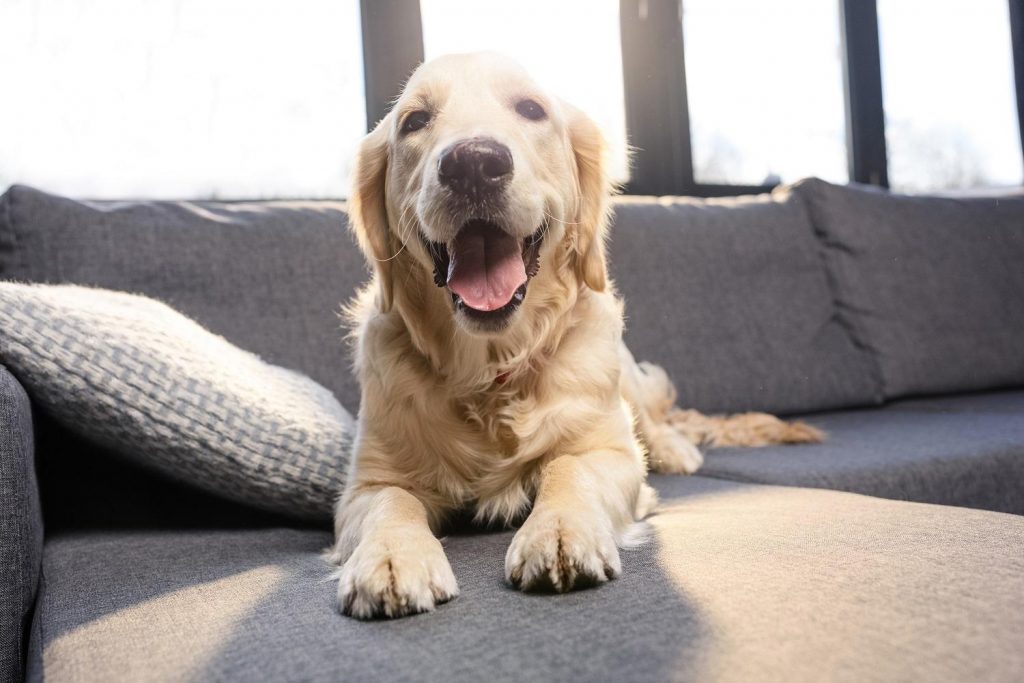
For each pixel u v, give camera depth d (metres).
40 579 1.23
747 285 2.68
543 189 1.43
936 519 1.16
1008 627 0.74
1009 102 4.57
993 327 2.94
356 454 1.44
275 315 2.05
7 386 1.16
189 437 1.36
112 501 1.62
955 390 2.85
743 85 3.72
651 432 2.04
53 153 2.46
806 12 3.90
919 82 4.31
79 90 2.49
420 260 1.42
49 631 0.97
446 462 1.41
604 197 1.63
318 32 2.79
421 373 1.43
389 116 1.61
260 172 2.73
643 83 3.40
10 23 2.41
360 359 1.55
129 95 2.55
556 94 1.65
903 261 2.87
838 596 0.83
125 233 1.97
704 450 2.14
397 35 2.85
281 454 1.44
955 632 0.73
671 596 0.87
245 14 2.68
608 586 0.94
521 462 1.40
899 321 2.79
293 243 2.12
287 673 0.74
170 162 2.61
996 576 0.88
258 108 2.71
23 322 1.29
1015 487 1.86
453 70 1.48
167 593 1.05
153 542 1.39
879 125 4.02
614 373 1.50
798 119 3.89
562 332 1.48
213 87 2.65
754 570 0.94
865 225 2.86
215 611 0.95
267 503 1.46
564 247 1.53
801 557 0.99
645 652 0.72
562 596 0.91
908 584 0.86
